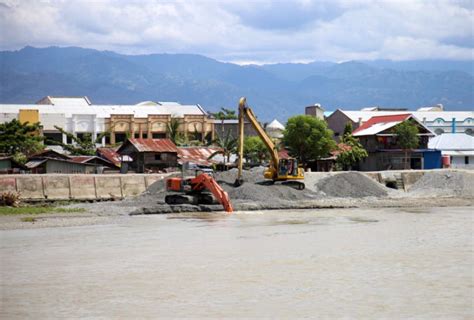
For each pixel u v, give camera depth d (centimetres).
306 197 7731
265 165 10462
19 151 10719
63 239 4744
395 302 2867
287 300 2919
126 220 5928
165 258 3938
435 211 6862
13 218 6016
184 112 15200
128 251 4197
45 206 7194
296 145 10644
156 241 4619
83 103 14675
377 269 3562
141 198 7519
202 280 3325
